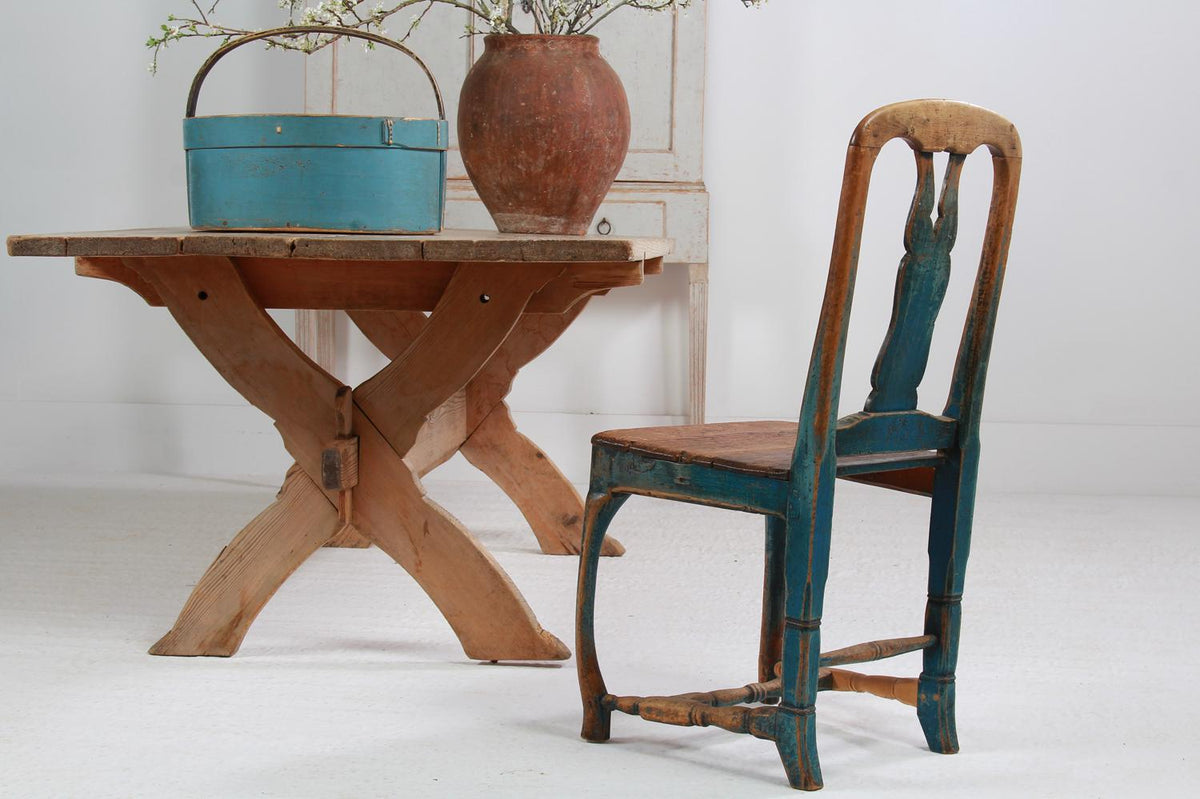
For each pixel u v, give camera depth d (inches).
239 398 164.2
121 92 160.9
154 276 87.4
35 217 163.2
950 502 73.2
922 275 66.9
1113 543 131.3
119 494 150.3
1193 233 156.8
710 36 157.6
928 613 74.7
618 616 101.9
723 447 72.3
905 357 68.3
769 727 68.4
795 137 158.6
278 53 159.3
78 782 67.9
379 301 89.0
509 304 85.7
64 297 163.3
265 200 87.8
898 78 157.2
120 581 110.9
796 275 160.4
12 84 161.3
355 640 95.4
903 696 75.5
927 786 69.3
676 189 147.5
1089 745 76.2
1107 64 155.4
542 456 122.5
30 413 164.7
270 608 103.7
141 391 164.6
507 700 82.7
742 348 161.8
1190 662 92.8
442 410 113.0
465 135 99.2
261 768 70.4
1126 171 156.6
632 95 146.6
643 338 161.9
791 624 66.9
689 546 127.2
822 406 64.1
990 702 83.5
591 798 66.8
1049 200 157.6
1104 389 159.5
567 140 97.0
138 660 89.6
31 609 101.7
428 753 73.1
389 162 89.0
